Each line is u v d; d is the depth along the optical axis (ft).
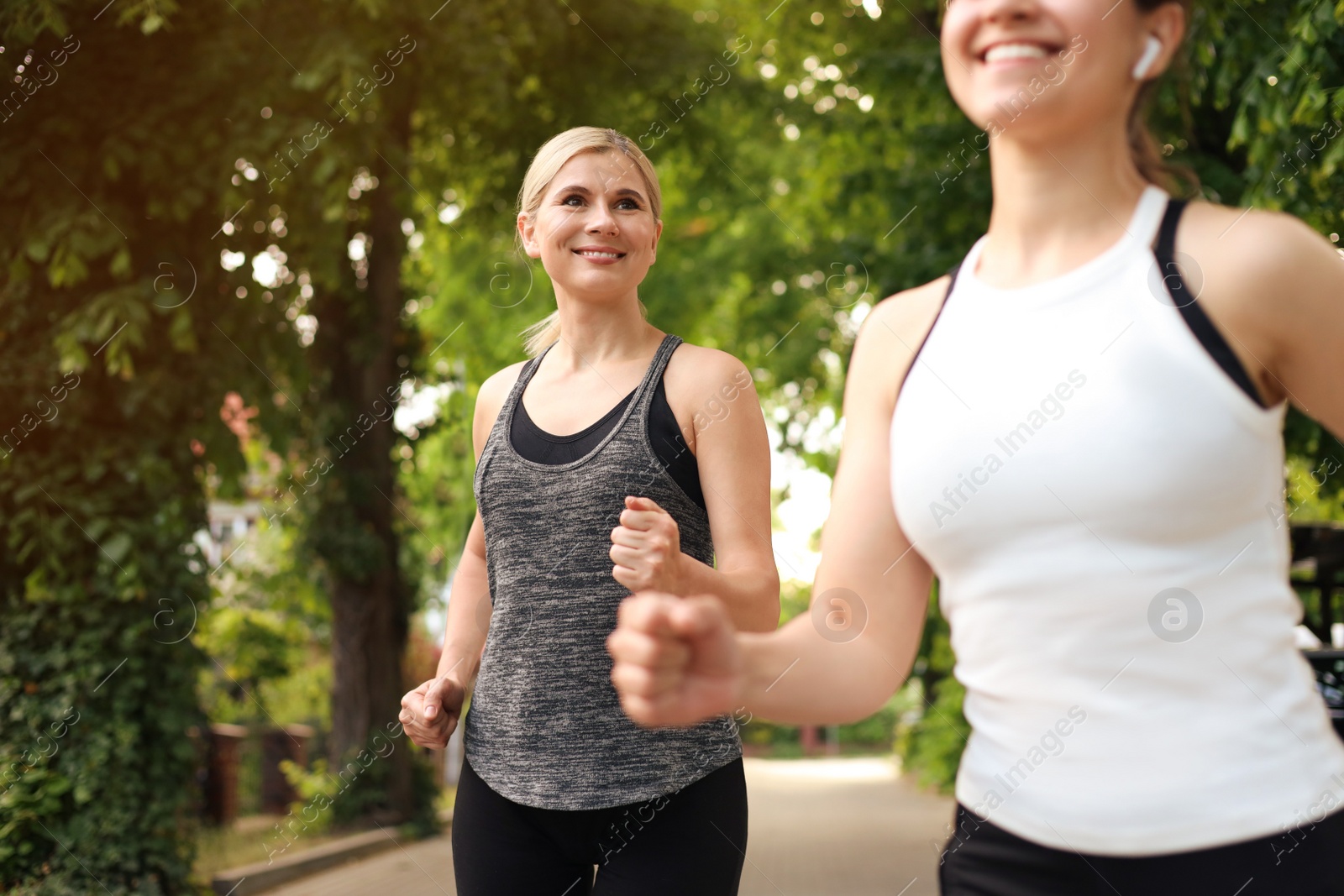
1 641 17.43
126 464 17.94
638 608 2.42
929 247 25.43
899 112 31.07
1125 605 2.84
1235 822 2.81
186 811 18.65
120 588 17.63
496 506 6.31
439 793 32.01
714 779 5.89
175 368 19.17
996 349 3.04
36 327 18.15
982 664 3.08
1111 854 2.90
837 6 32.12
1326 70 14.70
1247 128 15.61
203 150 19.79
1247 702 2.84
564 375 6.55
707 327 43.91
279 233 23.25
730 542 6.08
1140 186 3.09
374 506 29.99
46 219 17.42
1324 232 15.49
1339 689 10.52
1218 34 14.97
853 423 3.55
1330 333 2.82
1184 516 2.80
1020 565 2.95
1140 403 2.82
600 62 30.71
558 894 6.00
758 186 39.40
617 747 5.81
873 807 38.04
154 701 18.02
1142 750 2.87
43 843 16.87
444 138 31.45
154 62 19.13
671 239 41.06
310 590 31.27
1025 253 3.13
